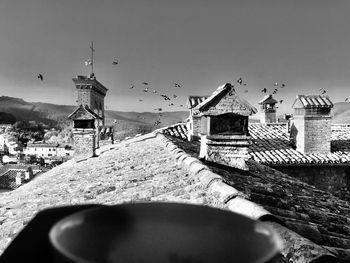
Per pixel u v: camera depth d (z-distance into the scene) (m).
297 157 13.52
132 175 6.70
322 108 14.00
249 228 0.91
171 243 0.95
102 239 0.90
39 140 123.31
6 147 108.25
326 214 5.96
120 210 1.00
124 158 9.91
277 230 3.18
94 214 0.96
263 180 7.54
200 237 0.95
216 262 0.87
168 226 0.96
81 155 13.70
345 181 13.73
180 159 7.24
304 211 5.83
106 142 20.48
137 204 1.03
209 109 8.09
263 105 22.58
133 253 0.91
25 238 1.14
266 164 13.05
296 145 14.46
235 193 4.27
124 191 5.52
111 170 8.20
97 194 5.80
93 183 6.70
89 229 0.92
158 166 7.29
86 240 0.88
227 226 0.94
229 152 8.03
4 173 41.84
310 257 2.78
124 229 0.95
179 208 1.02
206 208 1.01
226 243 0.91
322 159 13.38
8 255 1.05
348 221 5.88
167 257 0.92
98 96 24.73
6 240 4.32
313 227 4.65
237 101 8.14
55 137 119.56
